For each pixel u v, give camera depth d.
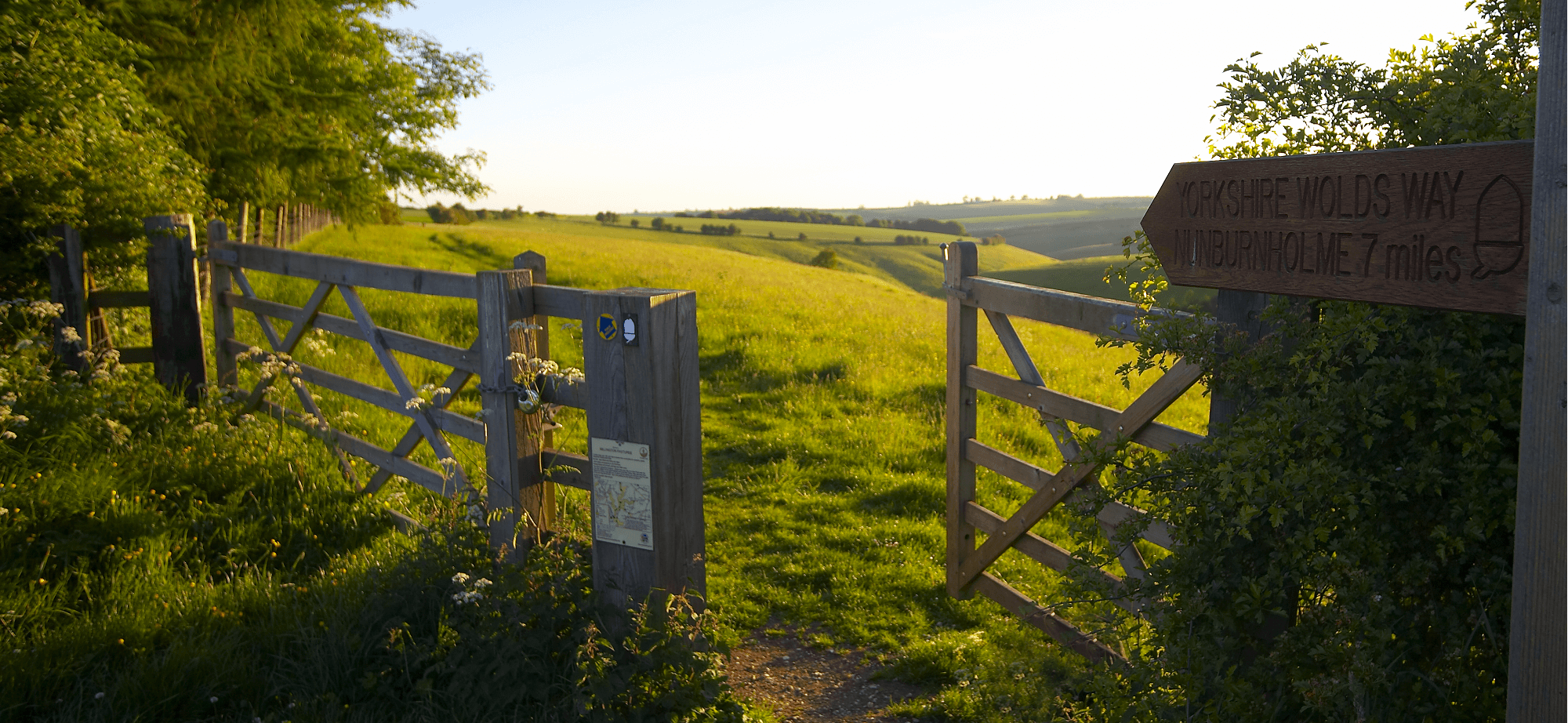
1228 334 2.86
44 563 3.95
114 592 3.88
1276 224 2.49
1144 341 3.01
